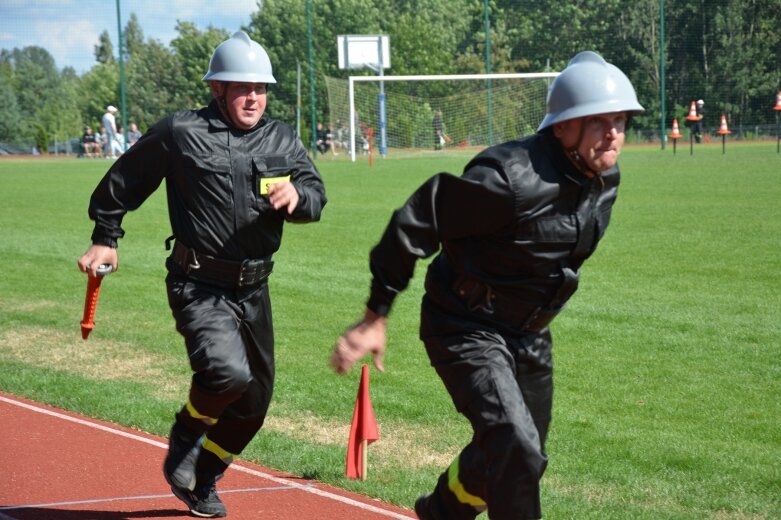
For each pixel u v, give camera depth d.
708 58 50.44
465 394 3.57
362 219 18.61
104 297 11.52
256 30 51.19
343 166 34.84
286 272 13.00
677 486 5.47
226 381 4.37
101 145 48.38
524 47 55.00
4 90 62.12
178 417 4.73
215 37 59.62
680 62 50.78
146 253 15.00
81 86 85.38
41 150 55.91
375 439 5.50
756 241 14.85
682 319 9.91
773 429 6.58
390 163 36.03
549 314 3.69
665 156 36.56
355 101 44.38
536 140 3.53
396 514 4.98
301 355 8.75
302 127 45.34
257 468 5.74
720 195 21.42
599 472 5.70
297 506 5.09
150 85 59.66
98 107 80.00
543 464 3.40
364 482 5.44
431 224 3.47
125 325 10.02
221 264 4.57
